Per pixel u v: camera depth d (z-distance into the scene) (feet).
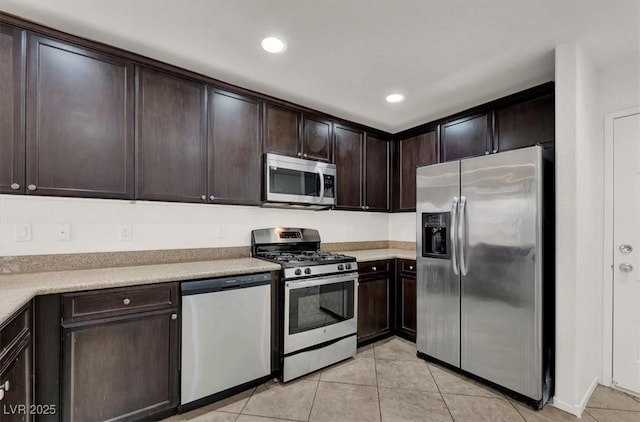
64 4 5.21
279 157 8.70
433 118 10.68
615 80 7.39
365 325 9.80
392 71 7.57
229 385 6.82
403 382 7.61
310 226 10.84
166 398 6.07
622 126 7.31
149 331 5.89
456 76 7.79
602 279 7.51
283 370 7.49
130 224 7.41
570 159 6.40
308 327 7.97
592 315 7.13
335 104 9.58
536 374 6.52
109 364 5.52
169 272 6.43
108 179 6.33
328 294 8.45
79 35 6.05
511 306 6.95
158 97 6.97
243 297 7.03
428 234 8.87
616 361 7.34
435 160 10.71
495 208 7.27
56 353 5.10
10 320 4.10
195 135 7.47
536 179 6.60
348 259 8.95
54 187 5.78
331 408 6.53
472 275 7.68
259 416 6.24
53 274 6.14
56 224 6.57
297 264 7.80
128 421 5.68
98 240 7.02
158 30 5.96
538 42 6.36
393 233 13.24
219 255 8.72
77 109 6.02
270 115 8.81
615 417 6.23
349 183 10.73
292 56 6.91
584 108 6.73
